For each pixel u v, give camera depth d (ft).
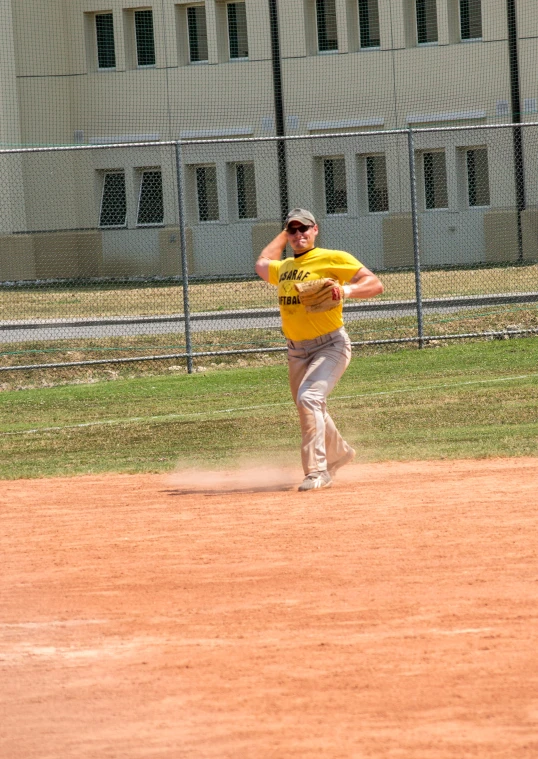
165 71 415.23
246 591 70.38
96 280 391.86
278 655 58.18
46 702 53.31
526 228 379.35
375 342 215.31
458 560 75.36
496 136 385.50
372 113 400.88
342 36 401.29
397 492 100.53
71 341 239.30
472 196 395.75
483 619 62.69
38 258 412.57
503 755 45.27
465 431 136.36
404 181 398.01
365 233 403.54
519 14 379.14
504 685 52.70
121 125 419.95
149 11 420.77
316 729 48.49
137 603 69.10
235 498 102.37
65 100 422.00
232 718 50.21
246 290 323.57
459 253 393.09
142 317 267.18
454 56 389.60
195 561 78.59
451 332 232.94
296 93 406.82
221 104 412.57
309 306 102.27
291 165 408.67
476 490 99.66
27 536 89.66
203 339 234.17
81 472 122.01
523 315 241.76
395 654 57.52
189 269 414.62
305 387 104.88
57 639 62.85
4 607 69.62
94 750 47.57
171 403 175.94
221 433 146.00
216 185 417.69
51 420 165.68
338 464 108.37
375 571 73.51
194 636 62.08
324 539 83.05
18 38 410.31
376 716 49.60
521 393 162.91
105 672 57.06
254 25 406.82
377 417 150.30
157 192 424.87
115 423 158.71
